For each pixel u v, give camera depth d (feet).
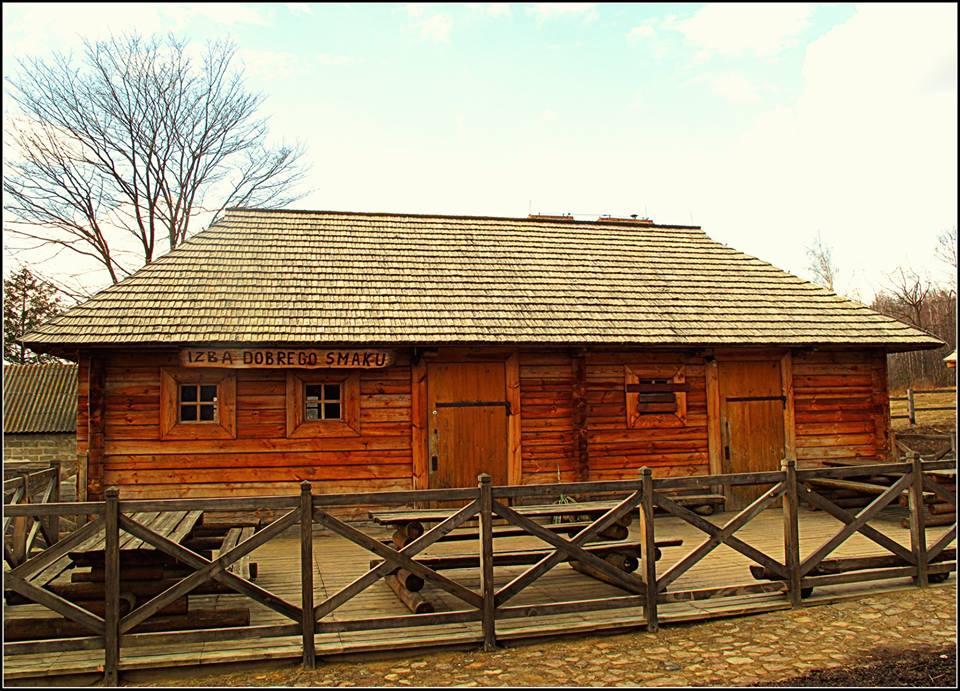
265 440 38.14
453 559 24.86
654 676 20.02
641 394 42.86
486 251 48.32
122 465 36.83
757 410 44.29
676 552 32.60
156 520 27.68
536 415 41.37
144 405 37.27
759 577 25.53
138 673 20.13
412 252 46.88
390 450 39.45
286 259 44.16
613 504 28.99
